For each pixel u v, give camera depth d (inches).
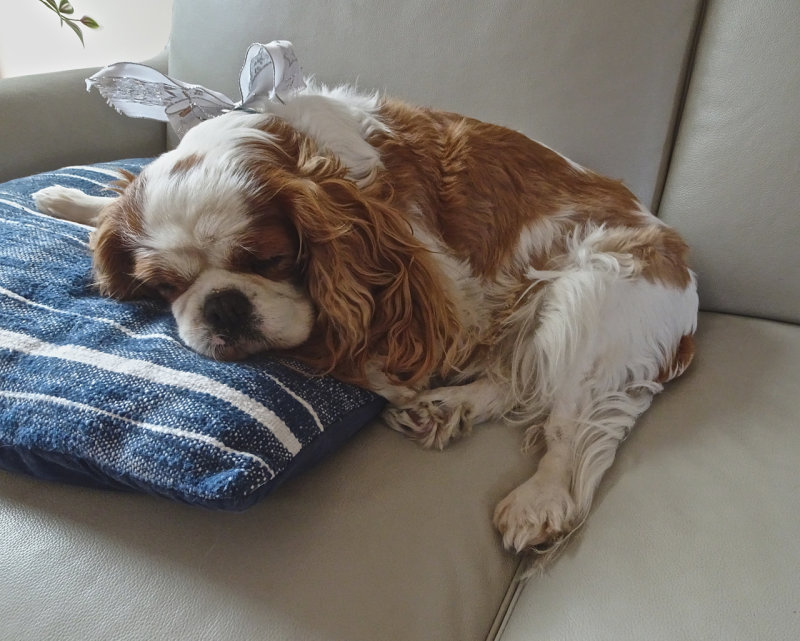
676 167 67.1
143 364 44.4
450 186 59.1
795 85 60.4
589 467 49.8
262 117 54.3
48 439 40.4
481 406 55.6
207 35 81.8
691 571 39.6
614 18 64.8
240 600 37.7
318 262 49.8
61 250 56.8
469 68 70.2
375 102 62.1
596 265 56.7
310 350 51.7
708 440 50.5
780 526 42.1
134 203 50.2
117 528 41.1
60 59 126.9
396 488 46.1
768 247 63.5
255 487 38.1
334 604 38.1
